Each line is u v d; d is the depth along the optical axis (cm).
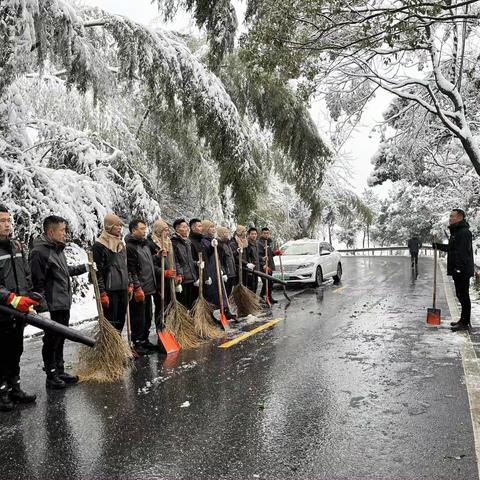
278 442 392
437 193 3134
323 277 1588
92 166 1316
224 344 743
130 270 684
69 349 747
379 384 531
